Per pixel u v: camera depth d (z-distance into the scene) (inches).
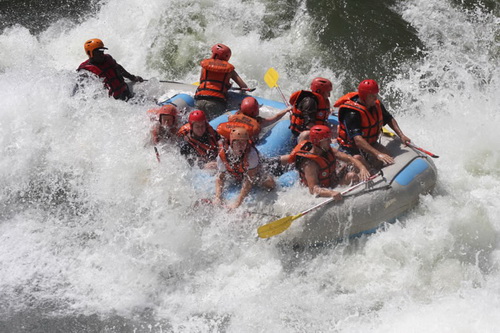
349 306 366.3
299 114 444.8
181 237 400.8
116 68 518.6
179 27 689.0
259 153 427.5
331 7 698.2
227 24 689.6
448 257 388.2
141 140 450.0
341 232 393.1
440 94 581.3
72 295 377.4
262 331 353.7
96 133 468.8
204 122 426.3
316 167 388.2
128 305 371.9
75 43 690.2
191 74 647.8
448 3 698.2
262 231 376.2
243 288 381.7
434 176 415.2
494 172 479.2
